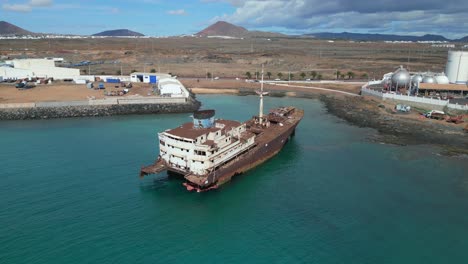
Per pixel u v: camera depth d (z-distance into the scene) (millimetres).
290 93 163125
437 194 60969
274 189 63000
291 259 44125
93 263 41938
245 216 53656
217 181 62031
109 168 68812
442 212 55062
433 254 45344
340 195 60562
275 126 89500
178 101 128625
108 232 48125
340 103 137625
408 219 53062
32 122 105562
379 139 92438
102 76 169625
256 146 73188
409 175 69000
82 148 80375
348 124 108688
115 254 43719
